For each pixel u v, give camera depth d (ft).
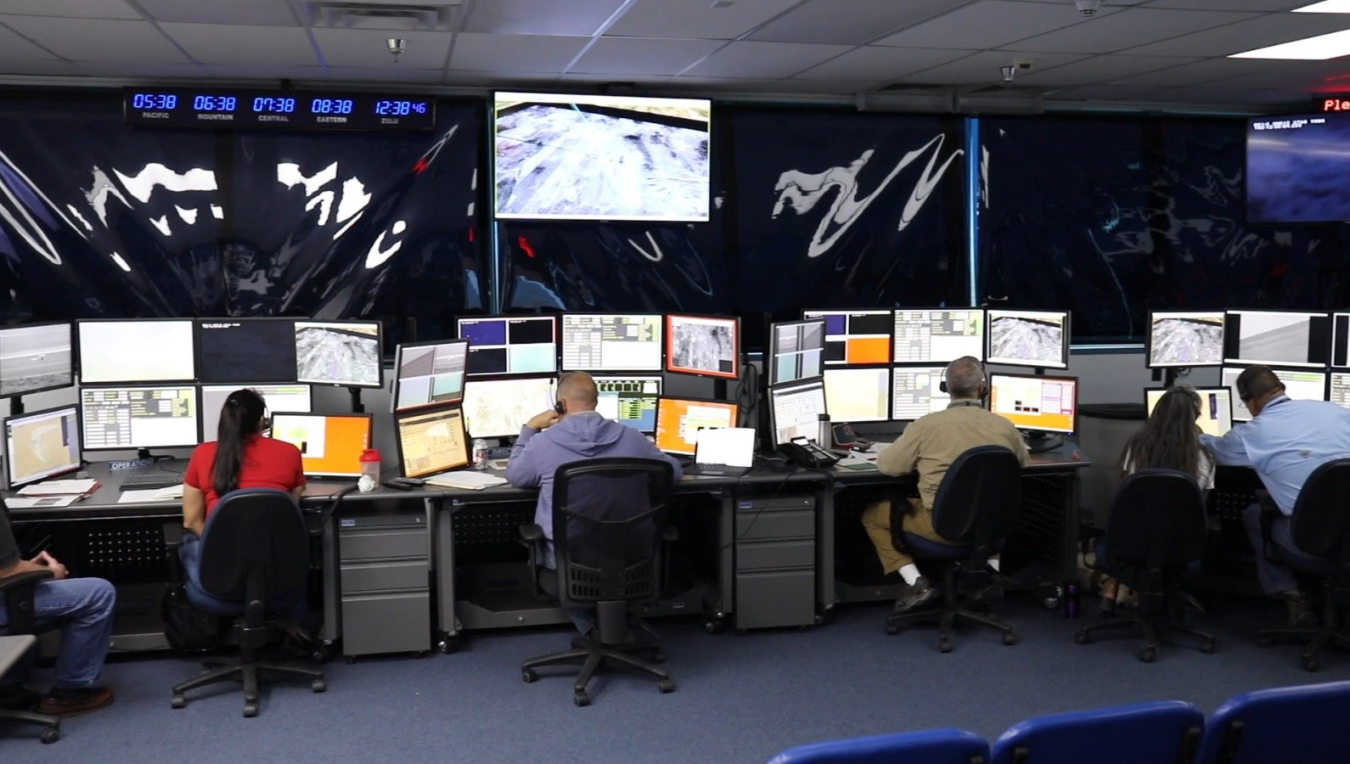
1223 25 14.14
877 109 19.65
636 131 18.37
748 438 14.98
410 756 11.24
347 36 14.23
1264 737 7.10
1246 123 20.56
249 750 11.37
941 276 20.51
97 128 17.03
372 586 13.69
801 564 14.82
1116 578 14.19
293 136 17.71
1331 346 16.84
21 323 13.99
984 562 14.07
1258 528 14.93
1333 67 17.39
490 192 18.30
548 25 13.73
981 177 20.49
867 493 17.69
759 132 19.47
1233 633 15.03
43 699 12.14
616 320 16.07
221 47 14.87
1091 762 6.90
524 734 11.77
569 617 14.35
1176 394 14.16
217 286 17.67
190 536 12.74
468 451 15.08
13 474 13.62
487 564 16.52
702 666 13.76
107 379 14.76
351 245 18.08
